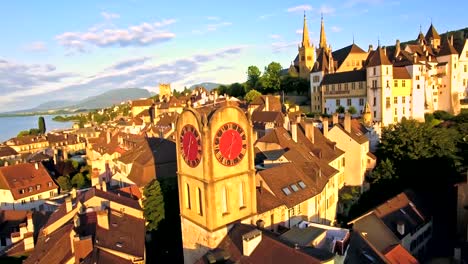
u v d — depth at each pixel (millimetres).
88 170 122438
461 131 99875
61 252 43531
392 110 122062
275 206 46844
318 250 33344
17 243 57531
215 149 37344
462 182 59250
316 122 106375
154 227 61312
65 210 56938
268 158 63188
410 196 64125
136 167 80312
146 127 153000
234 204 39750
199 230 40250
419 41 162125
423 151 75312
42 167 104125
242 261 34406
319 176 59188
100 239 44656
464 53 138000
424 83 128750
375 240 50781
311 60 187500
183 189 42375
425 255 56750
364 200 74438
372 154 86312
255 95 168375
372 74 122812
